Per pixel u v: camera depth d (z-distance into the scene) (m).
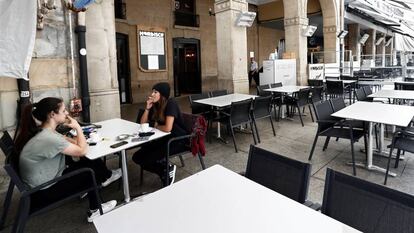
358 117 2.91
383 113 3.08
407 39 12.18
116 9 8.77
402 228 1.09
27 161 1.81
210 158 3.71
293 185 1.51
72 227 2.23
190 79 11.41
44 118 1.93
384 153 3.58
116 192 2.78
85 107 3.63
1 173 3.07
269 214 1.14
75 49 3.58
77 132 2.08
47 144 1.83
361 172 3.12
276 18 12.80
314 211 1.16
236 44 6.13
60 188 1.95
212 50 11.89
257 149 1.74
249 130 5.10
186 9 10.87
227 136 4.78
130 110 8.14
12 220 2.34
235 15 6.05
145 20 9.52
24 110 1.95
